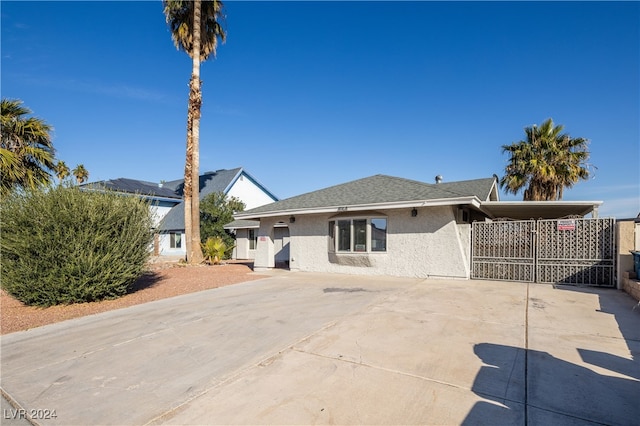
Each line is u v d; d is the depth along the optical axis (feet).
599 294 27.04
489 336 17.07
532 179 68.80
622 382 11.90
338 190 50.31
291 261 50.11
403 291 30.09
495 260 35.73
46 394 12.57
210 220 89.30
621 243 29.25
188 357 15.71
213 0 60.34
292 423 9.92
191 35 62.03
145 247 33.32
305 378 12.84
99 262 28.63
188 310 25.54
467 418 9.92
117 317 24.17
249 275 46.55
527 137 70.38
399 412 10.32
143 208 33.47
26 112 45.27
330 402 11.01
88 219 28.60
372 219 41.91
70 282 27.45
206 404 11.27
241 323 21.21
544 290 29.14
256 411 10.65
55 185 28.99
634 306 22.65
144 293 33.40
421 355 14.73
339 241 44.52
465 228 37.24
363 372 13.17
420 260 38.55
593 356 14.24
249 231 89.10
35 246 26.48
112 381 13.44
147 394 12.21
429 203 36.19
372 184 48.80
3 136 43.14
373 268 41.60
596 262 30.99
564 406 10.45
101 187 32.71
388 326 19.26
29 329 21.61
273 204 53.67
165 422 10.33
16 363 15.78
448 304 24.39
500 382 12.05
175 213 102.68
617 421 9.63
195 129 60.90
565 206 42.57
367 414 10.25
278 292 31.91
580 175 68.64
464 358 14.28
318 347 16.17
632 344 15.57
